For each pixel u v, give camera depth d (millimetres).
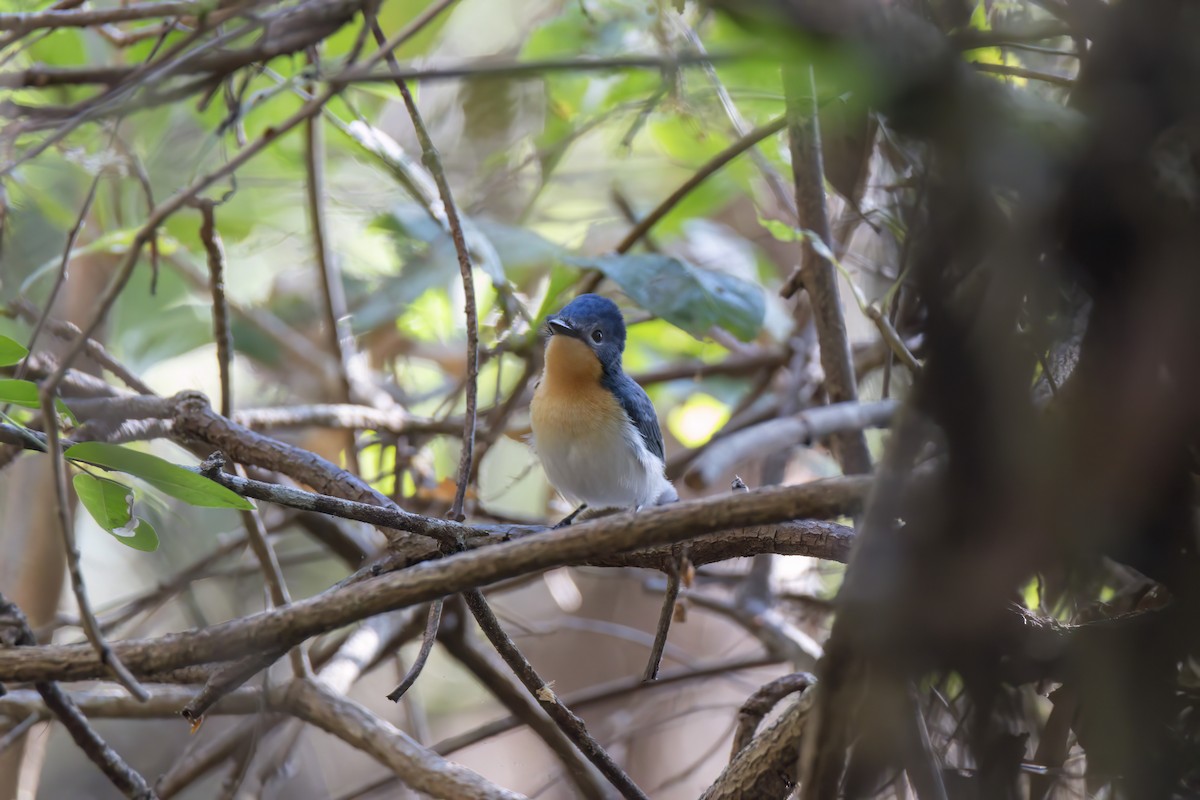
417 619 9125
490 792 6477
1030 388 3186
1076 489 3045
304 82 7488
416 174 9508
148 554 12969
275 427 8852
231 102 6812
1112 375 2996
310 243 11547
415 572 4090
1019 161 2725
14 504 9883
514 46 11195
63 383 8086
